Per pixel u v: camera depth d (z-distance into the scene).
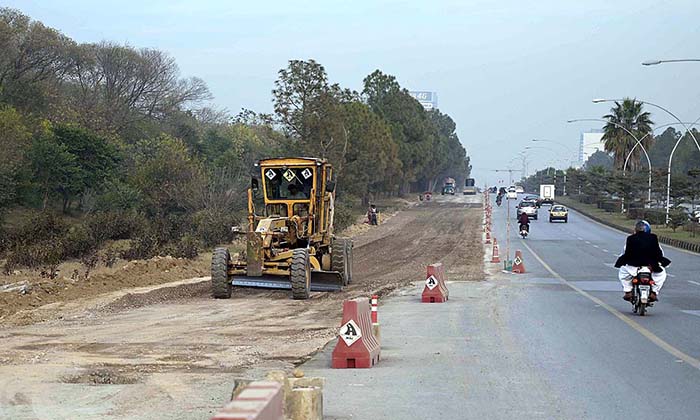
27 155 51.88
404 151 109.62
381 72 115.88
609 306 20.72
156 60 87.75
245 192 56.78
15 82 67.44
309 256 23.92
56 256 31.44
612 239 57.75
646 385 10.83
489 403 9.73
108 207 53.12
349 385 10.86
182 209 56.09
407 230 66.69
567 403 9.73
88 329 17.02
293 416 7.72
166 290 24.95
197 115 107.31
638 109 99.19
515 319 18.14
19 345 14.73
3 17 67.44
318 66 61.28
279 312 20.28
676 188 68.25
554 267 34.72
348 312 12.29
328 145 61.09
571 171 162.12
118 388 10.71
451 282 28.11
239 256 25.20
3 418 9.02
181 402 9.84
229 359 13.25
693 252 46.62
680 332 15.99
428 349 13.94
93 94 80.56
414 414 9.16
